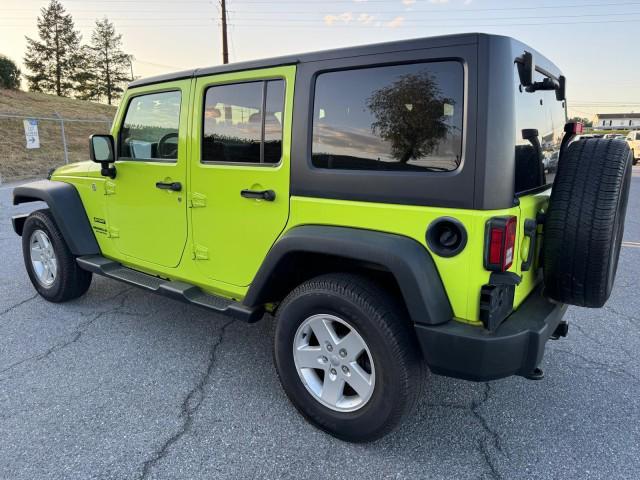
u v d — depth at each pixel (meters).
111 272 3.57
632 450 2.31
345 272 2.36
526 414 2.62
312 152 2.38
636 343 3.49
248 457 2.25
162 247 3.26
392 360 2.10
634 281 4.93
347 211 2.24
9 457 2.23
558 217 2.15
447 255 1.97
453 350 1.96
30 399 2.71
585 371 3.08
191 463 2.21
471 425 2.52
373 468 2.19
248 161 2.66
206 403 2.70
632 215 8.82
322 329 2.34
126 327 3.73
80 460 2.22
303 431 2.45
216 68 2.75
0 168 16.70
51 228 3.95
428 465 2.21
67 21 57.53
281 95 2.48
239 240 2.75
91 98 60.47
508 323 2.06
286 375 2.51
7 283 4.76
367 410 2.22
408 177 2.04
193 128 2.89
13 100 29.55
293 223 2.47
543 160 2.55
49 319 3.88
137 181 3.33
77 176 3.92
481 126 1.87
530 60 2.05
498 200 1.91
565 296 2.21
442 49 1.95
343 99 2.25
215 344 3.45
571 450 2.31
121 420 2.53
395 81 2.09
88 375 3.00
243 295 2.82
